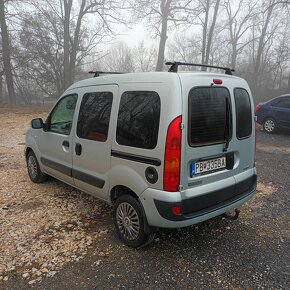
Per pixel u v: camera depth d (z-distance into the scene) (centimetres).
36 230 386
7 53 2569
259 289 286
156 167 299
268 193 536
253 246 359
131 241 345
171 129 287
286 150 920
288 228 405
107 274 304
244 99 367
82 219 416
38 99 2994
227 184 343
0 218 418
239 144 359
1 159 738
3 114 1711
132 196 339
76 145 412
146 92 314
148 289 284
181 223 302
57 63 2781
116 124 344
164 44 2552
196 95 303
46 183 559
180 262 325
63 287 286
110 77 368
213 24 2556
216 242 366
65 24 2536
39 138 515
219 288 287
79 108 411
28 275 301
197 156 307
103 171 370
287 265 323
